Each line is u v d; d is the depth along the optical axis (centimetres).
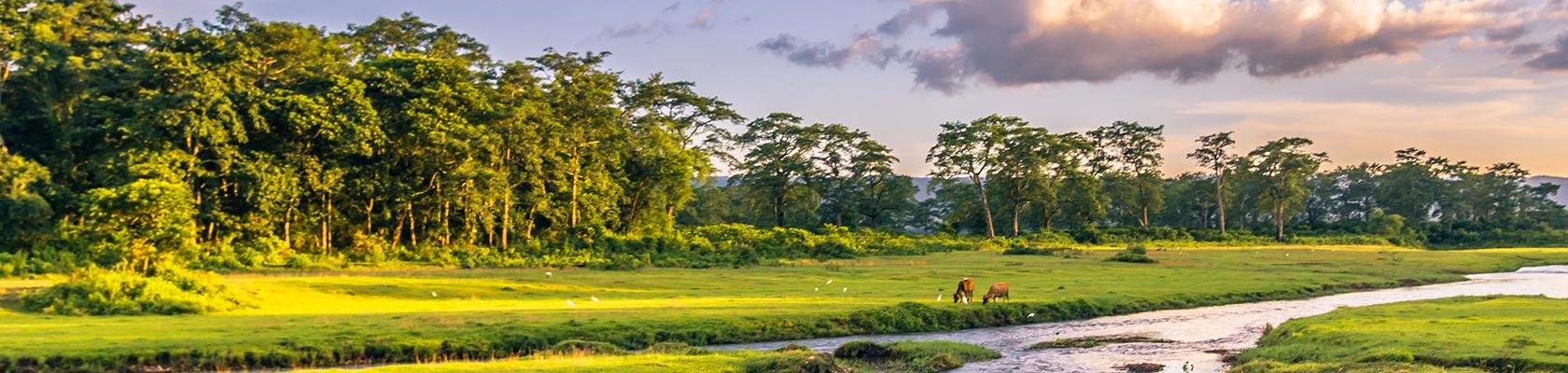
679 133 10350
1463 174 16250
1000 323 3962
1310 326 3061
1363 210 17462
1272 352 2666
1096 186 13012
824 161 13150
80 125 6894
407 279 5222
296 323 3253
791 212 13325
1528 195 16362
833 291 4912
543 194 8300
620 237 8012
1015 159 12262
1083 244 10969
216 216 6506
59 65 6612
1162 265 7200
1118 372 2603
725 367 2392
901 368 2638
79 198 5953
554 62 9350
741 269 6694
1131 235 11938
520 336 3084
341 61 7850
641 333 3253
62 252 5403
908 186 13762
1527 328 2772
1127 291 4922
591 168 8838
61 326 3084
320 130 6862
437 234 7675
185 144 6706
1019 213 13412
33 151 6775
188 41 6988
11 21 6694
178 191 5247
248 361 2719
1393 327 2894
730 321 3484
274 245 6506
